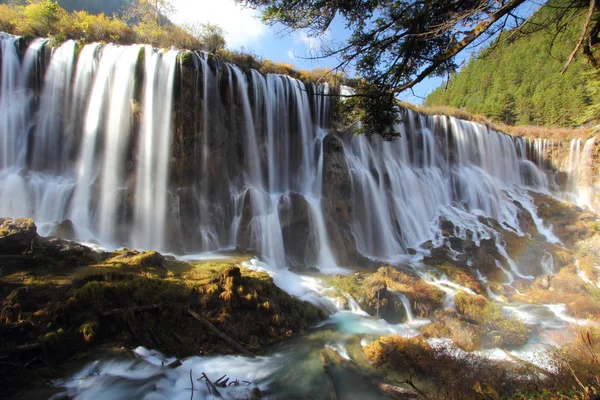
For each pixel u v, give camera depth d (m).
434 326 10.71
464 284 15.14
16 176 13.13
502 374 7.28
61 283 7.69
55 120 14.30
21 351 5.86
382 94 7.11
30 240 8.95
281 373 7.44
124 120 14.23
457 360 8.14
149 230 13.57
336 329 9.80
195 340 7.59
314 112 19.42
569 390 5.60
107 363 6.32
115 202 13.55
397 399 6.95
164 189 13.90
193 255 12.96
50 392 5.48
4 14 16.19
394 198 20.34
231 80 16.12
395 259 17.64
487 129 30.98
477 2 5.56
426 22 6.16
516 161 32.28
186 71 14.54
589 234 21.17
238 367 7.30
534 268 18.73
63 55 14.66
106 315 7.11
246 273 10.45
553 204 26.70
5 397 5.23
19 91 14.02
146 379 6.26
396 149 23.47
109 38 16.70
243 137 16.41
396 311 11.41
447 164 27.11
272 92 17.81
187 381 6.53
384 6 6.99
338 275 13.45
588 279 17.41
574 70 38.75
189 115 14.58
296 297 10.91
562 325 11.98
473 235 20.88
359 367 8.03
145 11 26.02
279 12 6.68
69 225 12.48
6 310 6.46
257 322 8.61
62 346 6.30
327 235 16.12
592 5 4.21
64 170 14.12
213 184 14.95
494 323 10.86
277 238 15.09
